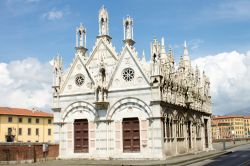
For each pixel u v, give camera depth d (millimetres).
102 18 60125
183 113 62062
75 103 58125
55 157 57094
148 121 52219
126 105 54156
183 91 62500
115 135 54375
